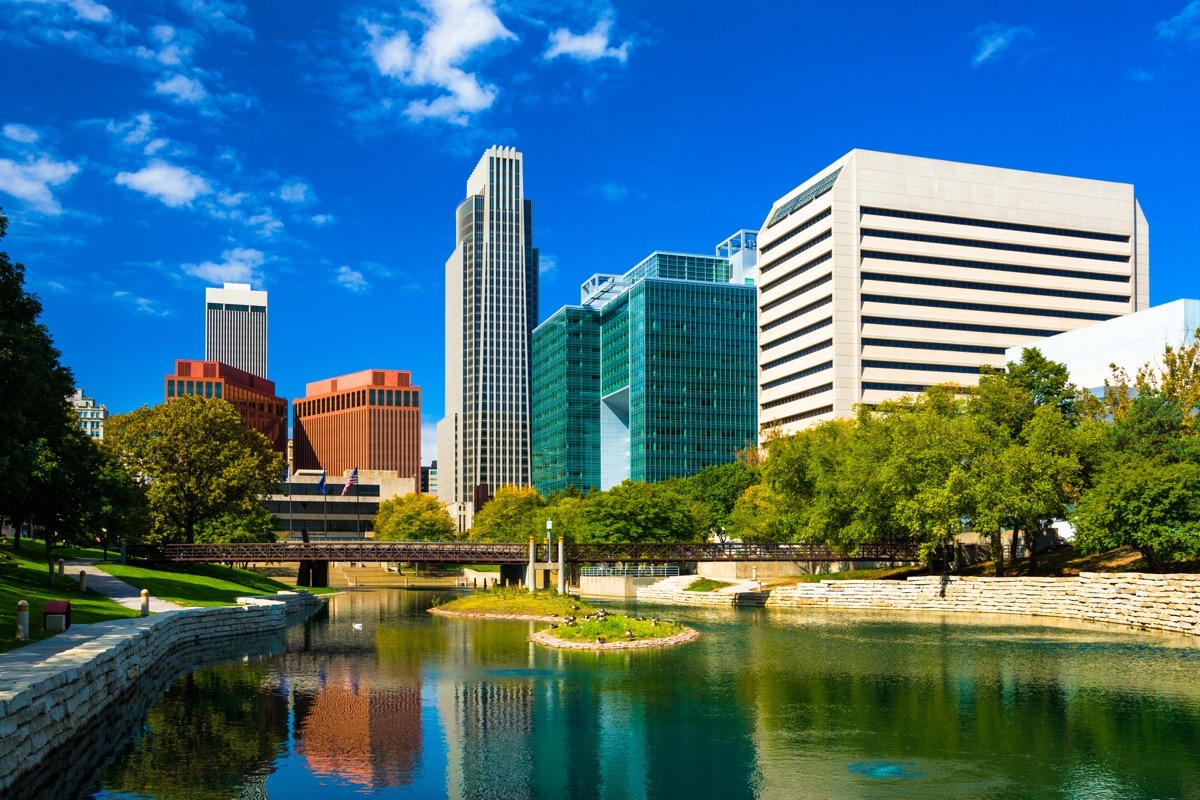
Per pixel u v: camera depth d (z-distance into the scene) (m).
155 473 106.00
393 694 42.81
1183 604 64.94
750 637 65.62
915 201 196.38
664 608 96.00
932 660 53.03
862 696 42.34
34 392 46.25
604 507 127.88
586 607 89.31
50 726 28.98
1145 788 28.44
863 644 60.91
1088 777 29.52
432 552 117.31
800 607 96.62
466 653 56.84
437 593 134.62
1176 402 89.06
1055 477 83.12
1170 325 116.00
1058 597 78.56
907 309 194.62
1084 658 53.22
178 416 106.38
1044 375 99.19
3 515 67.69
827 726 36.47
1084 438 85.19
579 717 38.09
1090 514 73.50
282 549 111.12
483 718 37.94
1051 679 46.22
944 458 87.12
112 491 78.12
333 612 92.75
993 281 199.75
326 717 37.91
